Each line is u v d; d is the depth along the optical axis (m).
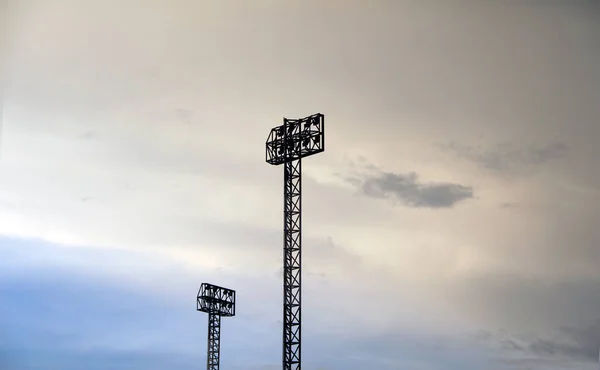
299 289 86.19
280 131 91.69
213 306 116.94
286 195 89.12
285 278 86.81
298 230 87.56
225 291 118.75
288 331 85.56
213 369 115.31
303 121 89.81
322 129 87.81
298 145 88.94
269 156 94.06
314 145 87.69
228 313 118.44
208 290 116.69
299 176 88.75
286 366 84.50
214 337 116.69
